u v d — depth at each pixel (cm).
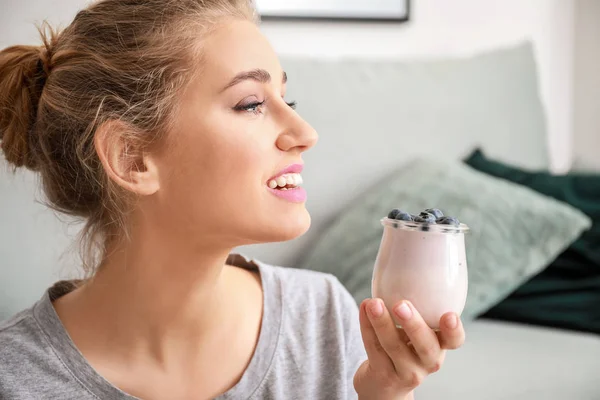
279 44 260
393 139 217
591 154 314
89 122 98
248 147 93
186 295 98
